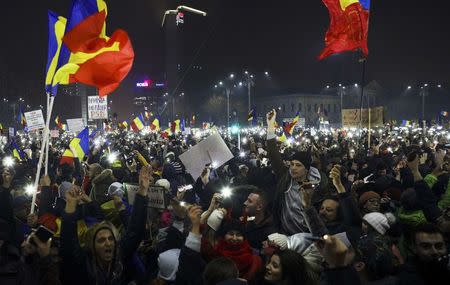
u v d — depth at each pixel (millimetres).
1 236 4652
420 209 5691
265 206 5578
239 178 10023
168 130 39344
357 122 20266
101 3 6336
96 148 15188
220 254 4359
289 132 24500
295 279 3783
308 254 4387
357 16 8148
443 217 5008
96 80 6312
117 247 4215
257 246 5445
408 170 8242
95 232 4117
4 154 18375
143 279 4633
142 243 5211
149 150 21438
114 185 6520
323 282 3330
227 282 3324
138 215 4496
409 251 4383
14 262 4582
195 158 7648
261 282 4363
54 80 6543
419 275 3613
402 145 20078
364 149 18266
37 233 3846
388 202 6699
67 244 3959
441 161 8117
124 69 6340
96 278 4051
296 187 5543
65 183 7383
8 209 5871
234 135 31156
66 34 6191
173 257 4672
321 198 5898
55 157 15516
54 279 3787
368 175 10906
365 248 3832
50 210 5988
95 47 6344
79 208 4438
